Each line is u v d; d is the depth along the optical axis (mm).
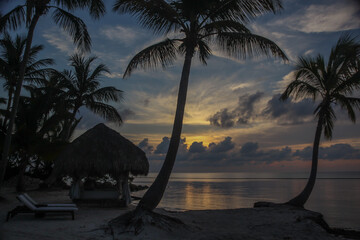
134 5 9117
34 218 8781
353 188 48594
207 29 9461
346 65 14695
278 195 31516
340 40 15156
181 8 9258
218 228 8156
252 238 7020
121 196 12820
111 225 7363
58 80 22062
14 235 6332
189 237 6836
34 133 17625
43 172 23531
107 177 19781
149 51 9430
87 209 10984
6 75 16922
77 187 11898
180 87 8797
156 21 9438
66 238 6305
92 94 22219
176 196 28891
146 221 7230
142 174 12508
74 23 13672
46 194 17391
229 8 8898
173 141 8359
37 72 20984
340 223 13680
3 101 23156
